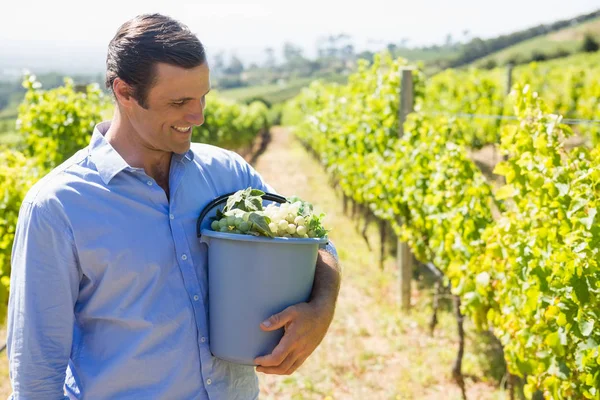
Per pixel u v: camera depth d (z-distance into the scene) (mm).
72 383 1743
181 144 1700
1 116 55156
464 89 13820
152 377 1716
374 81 9156
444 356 5426
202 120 1691
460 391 4906
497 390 4902
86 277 1711
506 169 3707
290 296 1740
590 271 2906
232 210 1758
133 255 1695
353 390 4945
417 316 6406
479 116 5180
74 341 1763
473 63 58500
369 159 8023
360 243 9680
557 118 3482
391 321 6262
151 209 1740
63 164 1730
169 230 1760
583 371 3105
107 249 1672
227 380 1832
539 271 3285
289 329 1716
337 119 11344
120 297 1701
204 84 1652
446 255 5262
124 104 1672
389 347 5676
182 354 1742
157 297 1727
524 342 3553
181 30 1644
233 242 1710
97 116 7402
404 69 6562
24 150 7211
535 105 3600
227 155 2035
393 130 7609
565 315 3014
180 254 1761
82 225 1658
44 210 1646
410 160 6125
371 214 10859
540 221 3510
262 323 1696
